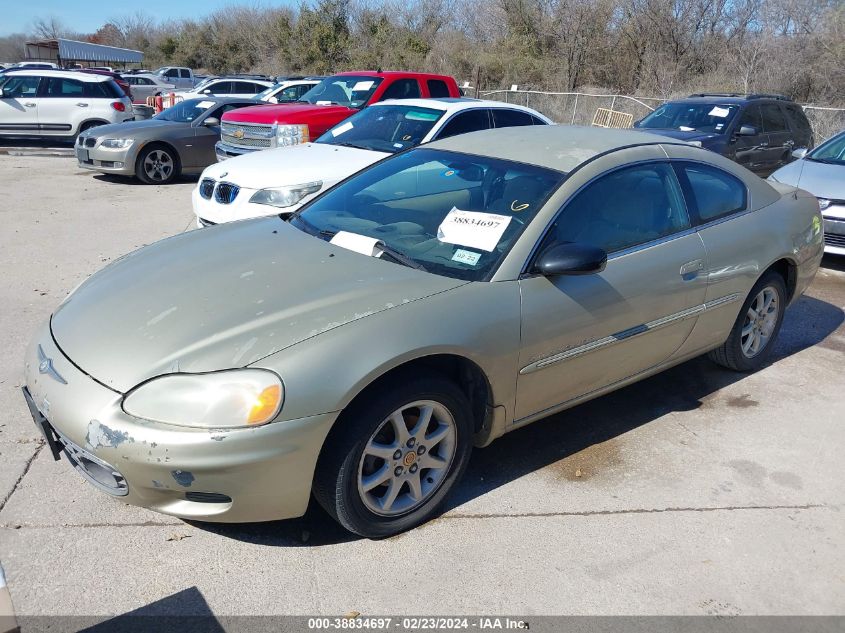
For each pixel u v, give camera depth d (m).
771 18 26.44
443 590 2.72
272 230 3.77
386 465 2.88
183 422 2.50
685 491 3.43
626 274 3.52
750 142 10.67
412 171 4.00
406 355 2.75
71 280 6.25
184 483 2.53
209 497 2.62
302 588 2.69
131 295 3.08
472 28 36.97
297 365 2.58
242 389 2.52
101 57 47.31
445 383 2.94
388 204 3.81
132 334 2.79
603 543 3.03
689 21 29.36
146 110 15.32
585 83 31.45
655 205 3.82
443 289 3.03
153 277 3.22
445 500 3.16
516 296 3.13
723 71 28.11
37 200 9.84
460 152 4.01
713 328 4.18
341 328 2.72
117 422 2.52
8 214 8.84
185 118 12.30
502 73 31.94
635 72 30.62
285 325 2.73
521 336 3.12
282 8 44.47
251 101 12.64
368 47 37.69
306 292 2.95
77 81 14.53
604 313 3.43
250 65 50.31
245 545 2.91
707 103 11.18
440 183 3.79
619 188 3.67
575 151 3.76
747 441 3.92
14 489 3.19
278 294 2.95
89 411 2.56
